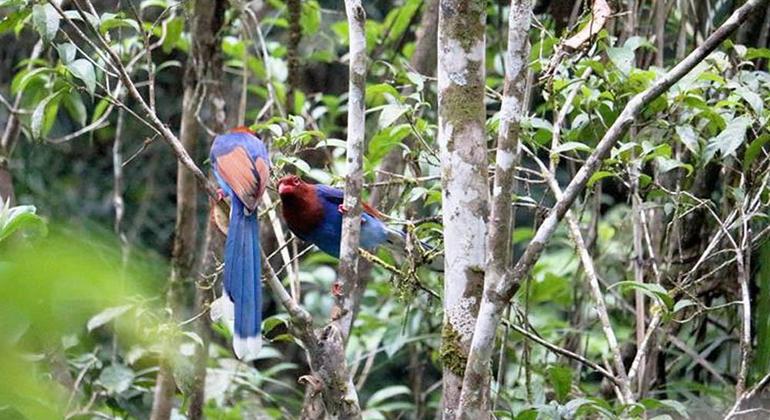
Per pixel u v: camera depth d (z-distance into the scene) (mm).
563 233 15516
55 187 16844
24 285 1941
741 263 8703
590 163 6152
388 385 16359
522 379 11547
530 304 13125
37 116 8703
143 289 2303
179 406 12703
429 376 16312
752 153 8719
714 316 11812
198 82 12094
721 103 8898
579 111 9531
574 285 12062
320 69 17422
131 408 11633
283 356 14781
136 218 16859
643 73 8859
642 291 9047
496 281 6121
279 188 8977
